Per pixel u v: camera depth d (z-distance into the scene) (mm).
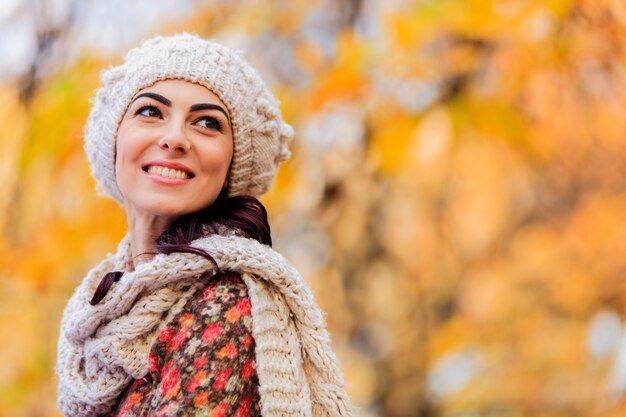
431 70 4215
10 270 4367
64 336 2178
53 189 4430
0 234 4492
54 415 4715
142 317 1938
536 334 5871
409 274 5840
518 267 5910
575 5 3965
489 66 4262
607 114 4559
